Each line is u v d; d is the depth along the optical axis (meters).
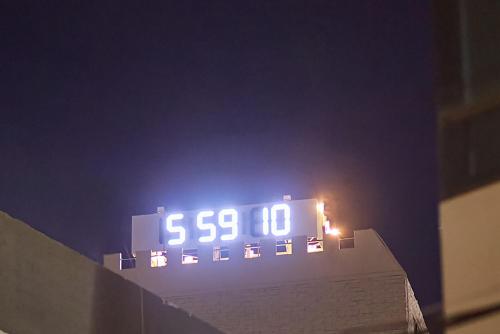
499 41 7.71
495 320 7.17
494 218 7.36
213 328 17.41
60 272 12.22
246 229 41.75
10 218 11.30
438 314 8.40
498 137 7.51
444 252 7.48
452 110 7.75
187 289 41.09
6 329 10.80
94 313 12.91
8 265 11.07
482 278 7.30
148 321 14.72
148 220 42.94
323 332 39.19
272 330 39.78
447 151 7.68
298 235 40.88
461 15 7.93
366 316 38.84
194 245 42.00
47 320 11.69
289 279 40.41
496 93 7.62
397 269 38.78
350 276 39.53
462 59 7.83
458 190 7.55
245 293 40.59
